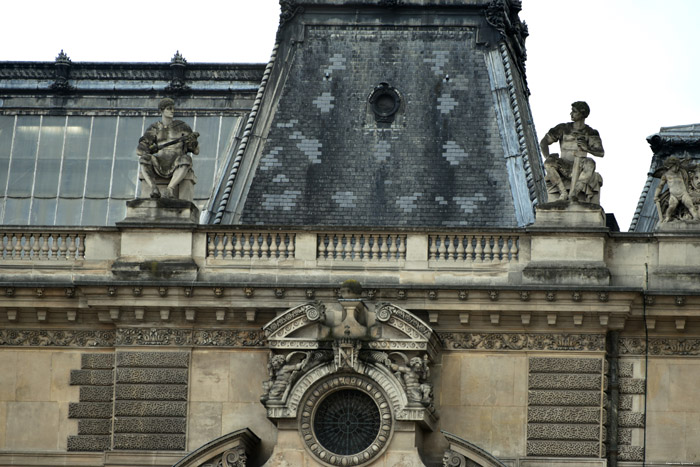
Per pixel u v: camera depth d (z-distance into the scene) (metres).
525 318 103.25
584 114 105.50
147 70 127.81
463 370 103.88
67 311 105.94
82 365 106.19
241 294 104.06
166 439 104.19
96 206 125.19
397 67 115.44
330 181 112.19
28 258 106.69
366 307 102.38
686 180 105.12
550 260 103.75
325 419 102.25
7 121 127.62
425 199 111.38
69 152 126.75
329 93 114.94
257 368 104.75
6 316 106.31
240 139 122.25
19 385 106.44
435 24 116.25
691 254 103.94
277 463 101.62
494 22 115.75
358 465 101.38
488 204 110.94
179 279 104.69
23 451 105.69
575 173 104.75
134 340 105.06
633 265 104.19
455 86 114.62
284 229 105.38
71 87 127.94
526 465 102.62
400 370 101.19
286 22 116.88
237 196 112.00
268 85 115.25
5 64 128.50
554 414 103.06
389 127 113.62
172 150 107.44
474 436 103.25
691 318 103.25
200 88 126.75
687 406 103.25
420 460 100.94
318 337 101.56
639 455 102.94
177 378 104.75
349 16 116.81
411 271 104.56
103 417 105.69
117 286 104.12
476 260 104.44
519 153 111.88
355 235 105.38
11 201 125.50
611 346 103.88
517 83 117.44
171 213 106.00
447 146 112.81
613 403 103.25
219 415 104.38
